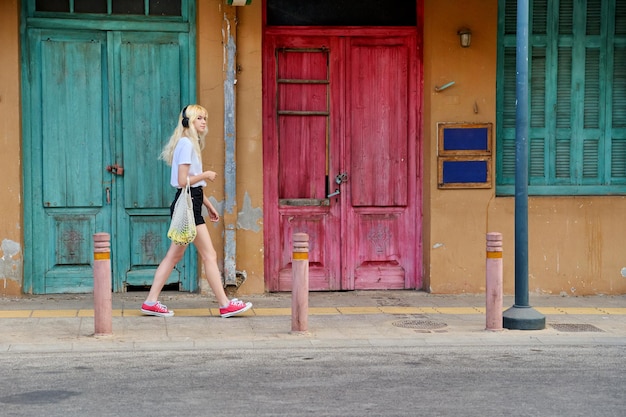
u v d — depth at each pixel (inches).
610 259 409.7
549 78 414.6
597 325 340.8
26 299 374.6
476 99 400.8
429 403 230.1
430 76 398.6
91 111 385.4
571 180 415.5
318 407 225.5
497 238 324.8
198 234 337.1
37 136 381.4
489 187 402.3
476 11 399.2
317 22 404.2
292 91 404.8
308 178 406.9
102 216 388.5
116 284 390.0
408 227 411.5
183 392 239.3
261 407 225.0
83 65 384.2
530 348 301.6
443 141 399.5
